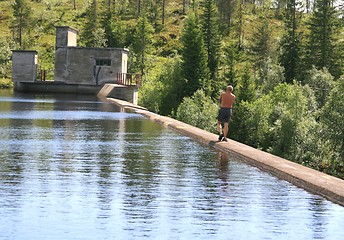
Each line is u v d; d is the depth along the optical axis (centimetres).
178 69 10956
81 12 18112
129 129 2809
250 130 9025
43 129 2652
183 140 2341
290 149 7756
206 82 10962
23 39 15300
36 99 5816
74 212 1038
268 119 8931
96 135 2453
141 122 3291
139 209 1074
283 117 7888
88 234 895
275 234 929
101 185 1305
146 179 1401
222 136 2212
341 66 12212
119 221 981
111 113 4038
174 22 17462
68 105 4869
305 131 7744
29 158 1705
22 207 1066
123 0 18925
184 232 922
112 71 7550
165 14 18375
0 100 5438
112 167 1578
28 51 7800
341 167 7538
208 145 2192
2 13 17825
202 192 1257
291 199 1207
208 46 11850
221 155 1897
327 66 12100
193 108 9200
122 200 1149
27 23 15738
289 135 7794
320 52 12162
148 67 13762
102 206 1091
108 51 7538
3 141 2131
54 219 984
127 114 3972
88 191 1232
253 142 9031
